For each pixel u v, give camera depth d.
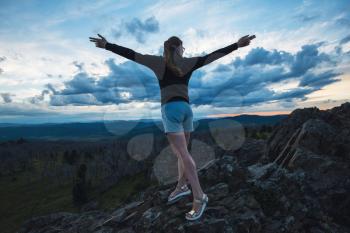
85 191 99.94
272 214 5.45
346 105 9.61
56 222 10.21
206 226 4.73
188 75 4.36
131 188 89.62
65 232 8.25
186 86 4.37
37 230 9.97
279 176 6.60
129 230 5.97
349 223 5.77
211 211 5.22
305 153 7.36
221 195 5.80
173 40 4.34
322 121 8.62
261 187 5.96
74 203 101.81
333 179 6.48
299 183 6.33
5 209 116.38
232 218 4.99
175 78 4.29
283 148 9.41
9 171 182.62
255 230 4.89
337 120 8.97
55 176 154.88
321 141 7.85
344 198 6.03
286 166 7.64
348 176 6.49
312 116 9.62
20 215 107.69
